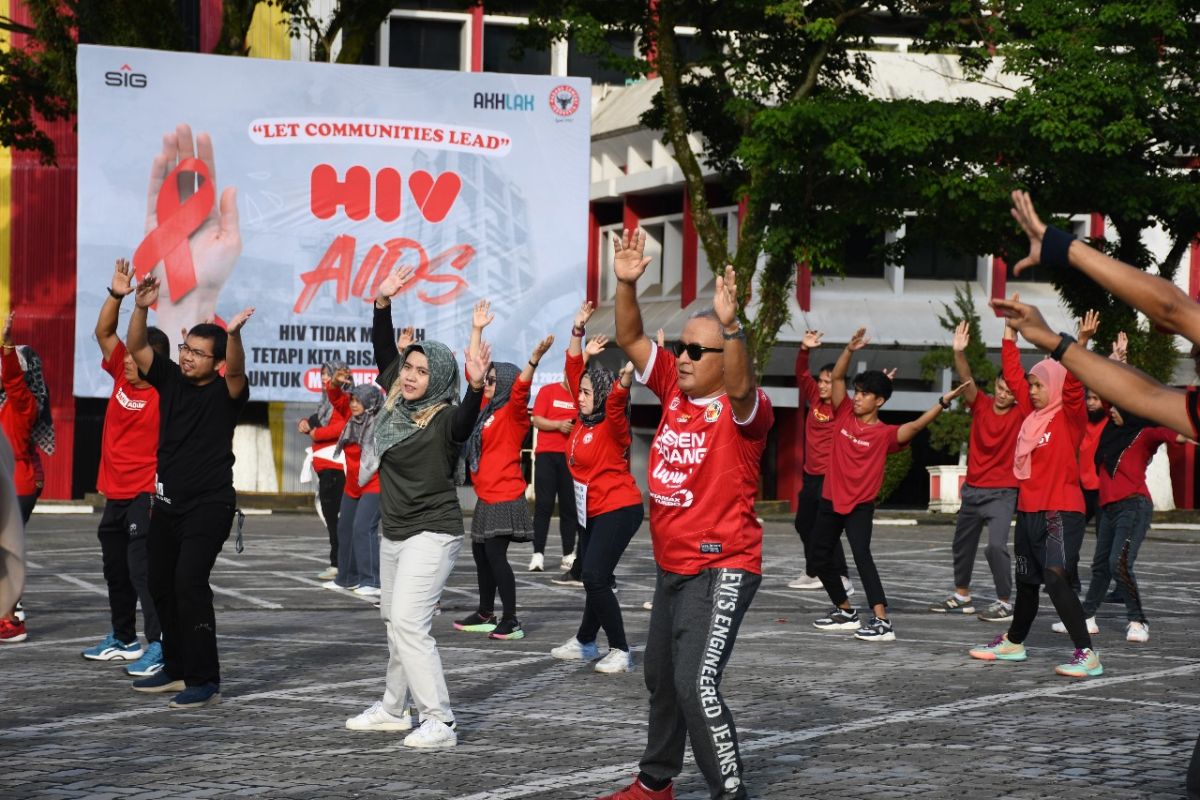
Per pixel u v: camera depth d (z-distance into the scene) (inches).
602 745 328.5
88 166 1143.0
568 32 1250.6
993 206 1180.5
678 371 257.9
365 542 605.9
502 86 1204.5
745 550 256.8
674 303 1632.6
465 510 1390.3
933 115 1163.3
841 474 522.6
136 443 425.7
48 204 1491.1
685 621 255.8
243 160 1167.6
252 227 1169.4
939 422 1384.1
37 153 1488.7
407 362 328.2
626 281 263.1
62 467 1488.7
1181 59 1219.2
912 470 1628.9
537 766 307.0
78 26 1256.8
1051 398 446.9
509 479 502.9
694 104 1357.0
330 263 1181.1
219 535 372.8
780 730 349.7
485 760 312.7
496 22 1747.0
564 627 535.8
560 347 1214.3
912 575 784.9
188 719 355.6
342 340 1183.6
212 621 374.3
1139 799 284.5
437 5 1726.1
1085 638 437.1
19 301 1486.2
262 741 330.0
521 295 1208.8
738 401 252.1
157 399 426.9
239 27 1266.0
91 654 446.3
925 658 470.6
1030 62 1155.3
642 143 1663.4
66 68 1269.7
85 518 1132.5
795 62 1289.4
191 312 1159.0
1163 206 1214.9
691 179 1300.4
